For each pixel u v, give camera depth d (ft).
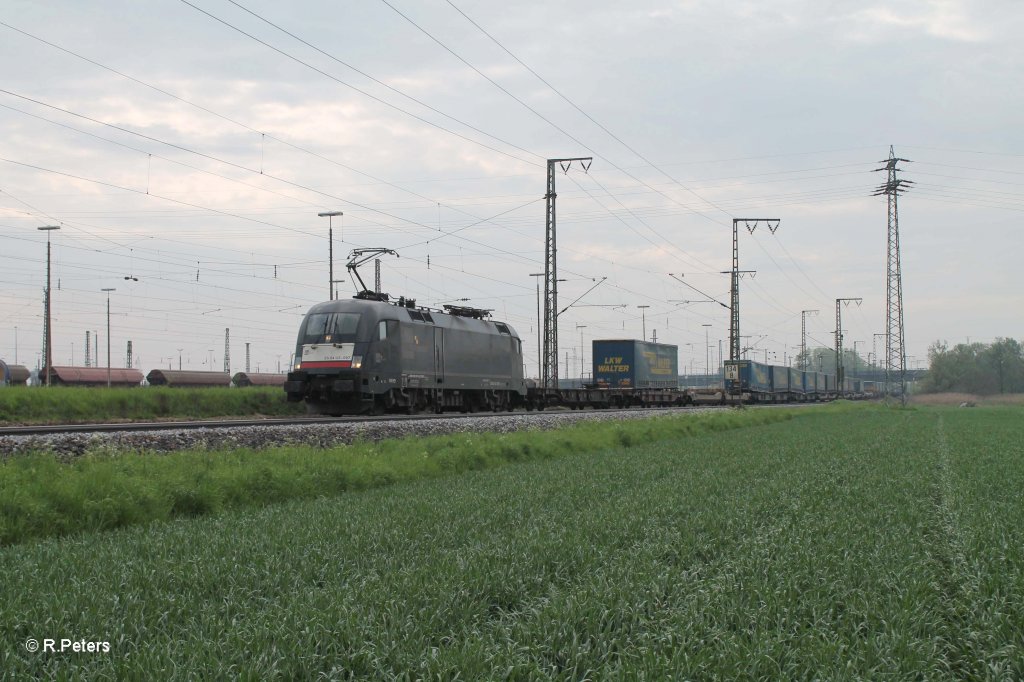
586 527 38.63
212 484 49.47
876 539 36.94
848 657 21.93
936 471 69.46
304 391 110.42
